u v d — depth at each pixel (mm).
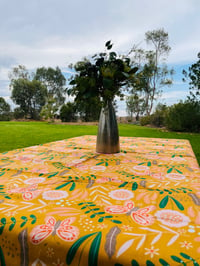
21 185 764
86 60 1379
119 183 789
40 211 540
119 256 367
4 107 20969
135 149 1569
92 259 380
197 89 8281
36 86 22578
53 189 720
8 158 1250
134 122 14844
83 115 13344
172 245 389
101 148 1405
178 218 509
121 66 1335
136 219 501
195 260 347
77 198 641
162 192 694
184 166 1065
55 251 411
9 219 489
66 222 481
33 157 1281
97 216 516
